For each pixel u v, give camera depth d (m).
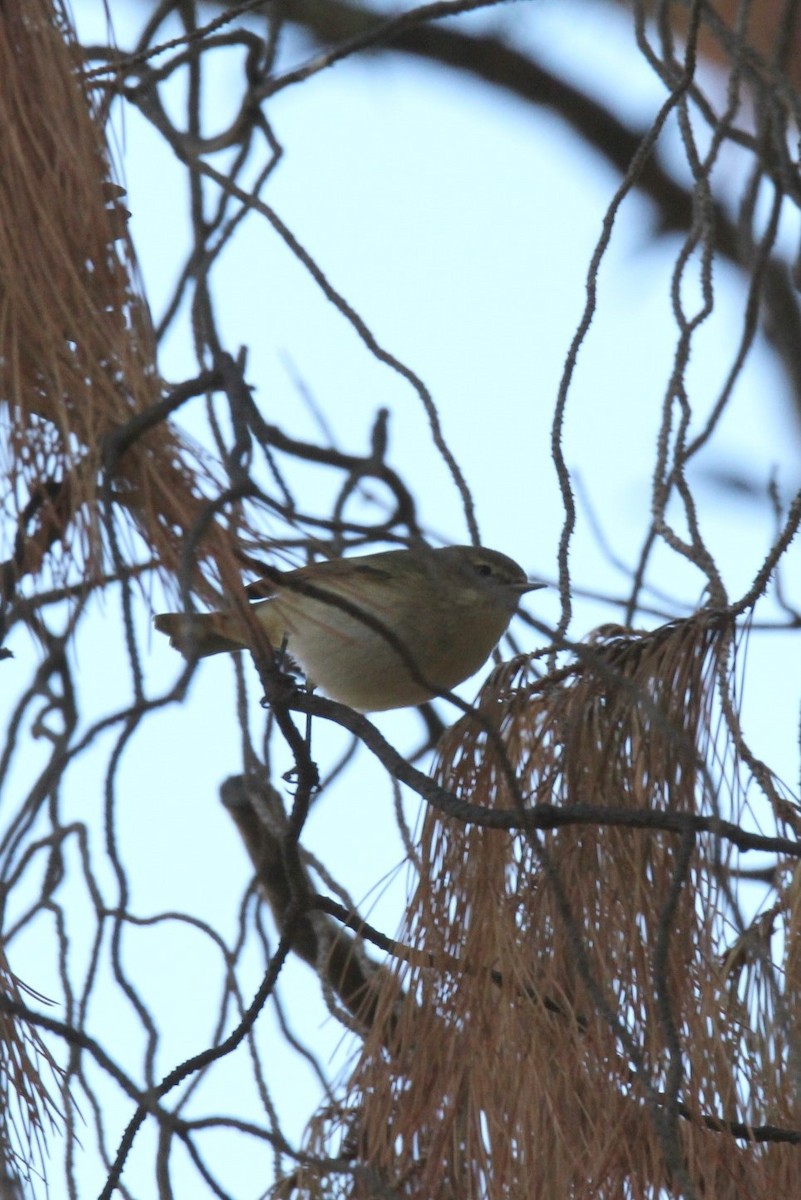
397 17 7.73
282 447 6.73
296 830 5.51
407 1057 5.11
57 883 5.78
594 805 4.86
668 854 5.15
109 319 4.88
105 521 4.41
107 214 4.97
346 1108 5.20
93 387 4.74
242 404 4.73
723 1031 4.91
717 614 5.39
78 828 5.76
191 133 8.20
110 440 4.50
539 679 5.66
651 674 5.35
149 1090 4.70
